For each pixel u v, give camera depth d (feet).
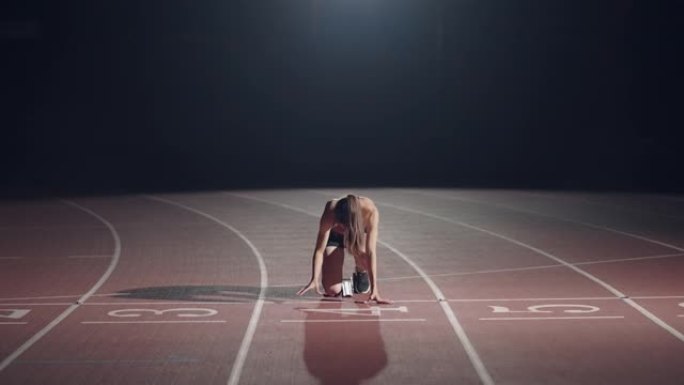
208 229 63.87
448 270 45.68
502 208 73.56
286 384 24.89
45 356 28.14
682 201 78.38
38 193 97.71
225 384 24.93
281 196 87.35
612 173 110.22
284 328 32.12
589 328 31.81
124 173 123.75
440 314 34.55
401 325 32.53
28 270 47.21
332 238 38.34
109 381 25.25
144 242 57.88
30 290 40.93
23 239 60.29
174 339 30.48
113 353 28.53
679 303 36.37
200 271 46.26
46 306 36.81
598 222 64.34
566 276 43.42
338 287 38.37
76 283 42.91
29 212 78.02
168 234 61.62
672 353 28.12
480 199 81.10
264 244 56.08
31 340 30.37
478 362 27.17
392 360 27.48
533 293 39.09
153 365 26.99
